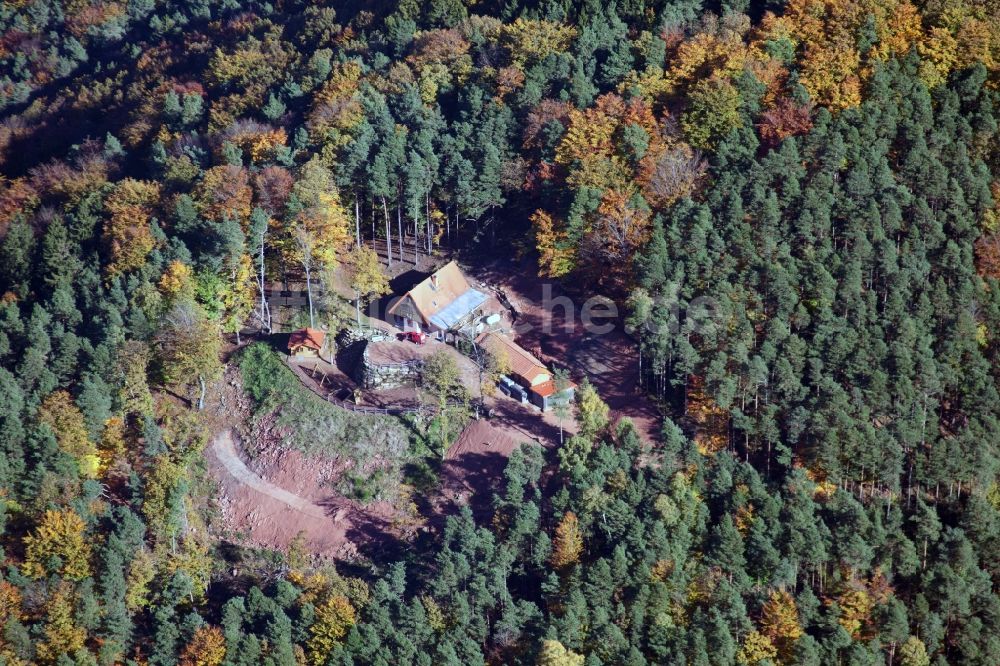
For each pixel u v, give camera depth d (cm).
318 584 17712
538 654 16575
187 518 19162
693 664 16688
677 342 19425
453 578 17488
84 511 18388
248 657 16750
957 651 17588
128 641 17450
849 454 18650
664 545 17550
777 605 17225
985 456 18425
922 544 18225
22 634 17050
